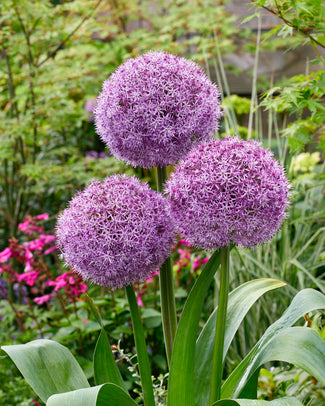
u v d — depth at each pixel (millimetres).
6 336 3406
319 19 2039
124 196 1451
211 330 1715
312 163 3816
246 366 1593
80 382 1582
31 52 4145
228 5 5180
